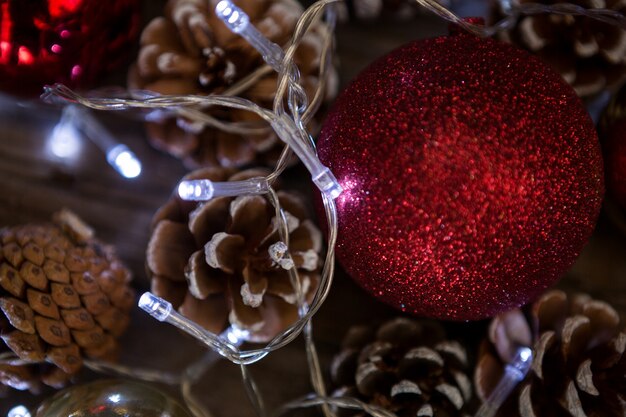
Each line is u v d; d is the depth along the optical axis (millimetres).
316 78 340
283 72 295
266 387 350
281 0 343
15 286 312
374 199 292
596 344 323
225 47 337
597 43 331
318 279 334
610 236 351
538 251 295
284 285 328
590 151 300
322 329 353
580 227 301
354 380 333
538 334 328
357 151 295
